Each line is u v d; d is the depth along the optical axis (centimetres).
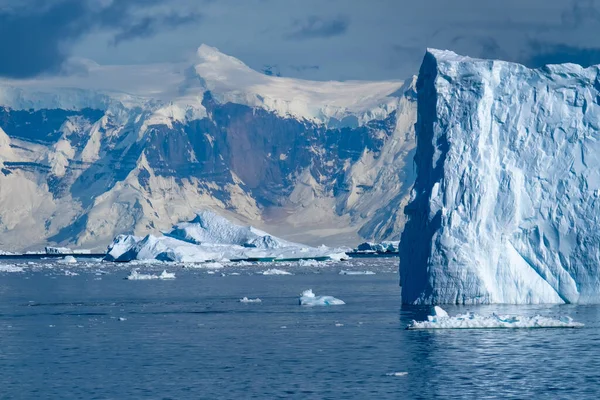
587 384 10100
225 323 15338
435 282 15400
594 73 15575
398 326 14138
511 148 15588
